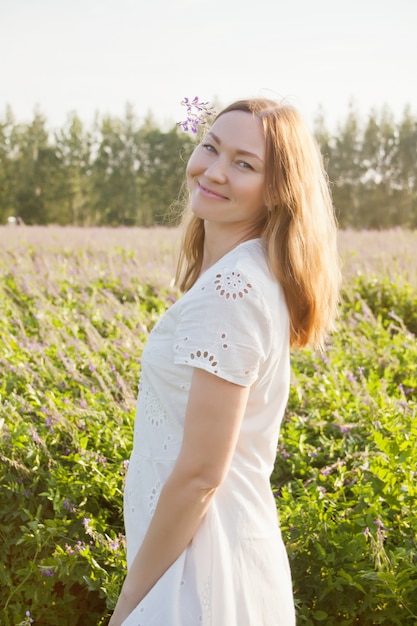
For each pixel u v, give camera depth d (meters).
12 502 2.82
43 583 2.56
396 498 2.48
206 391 1.36
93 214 44.88
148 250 10.40
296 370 4.18
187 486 1.37
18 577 2.67
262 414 1.53
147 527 1.55
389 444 2.56
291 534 2.38
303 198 1.53
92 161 44.56
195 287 1.44
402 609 2.22
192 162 1.60
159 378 1.52
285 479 3.12
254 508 1.52
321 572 2.31
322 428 3.38
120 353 4.46
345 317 6.43
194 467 1.37
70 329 5.12
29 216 43.66
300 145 1.55
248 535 1.49
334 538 2.32
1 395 3.47
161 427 1.54
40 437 3.01
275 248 1.50
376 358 4.57
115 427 3.24
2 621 2.64
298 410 3.67
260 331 1.40
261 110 1.54
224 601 1.44
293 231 1.52
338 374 4.01
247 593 1.48
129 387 3.83
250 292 1.40
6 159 43.00
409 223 44.31
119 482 2.80
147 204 45.56
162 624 1.40
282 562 1.60
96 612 2.65
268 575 1.53
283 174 1.51
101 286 7.46
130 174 44.91
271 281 1.48
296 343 1.63
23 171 43.19
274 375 1.52
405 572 2.15
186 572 1.43
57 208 44.09
